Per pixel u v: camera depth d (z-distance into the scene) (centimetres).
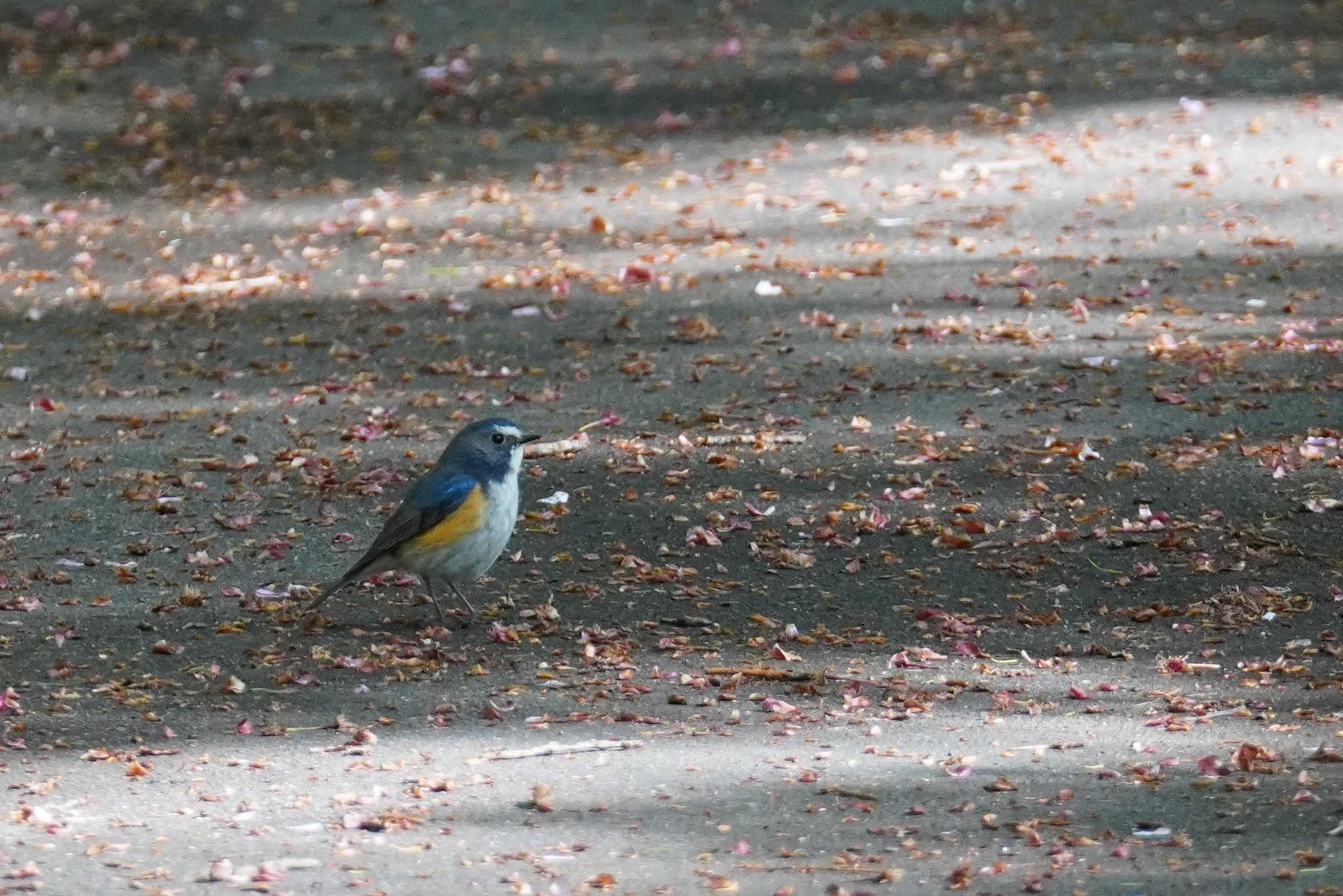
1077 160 2305
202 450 1458
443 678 1024
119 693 1009
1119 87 2619
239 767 899
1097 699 978
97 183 2353
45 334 1800
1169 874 748
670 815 829
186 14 3019
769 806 837
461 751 916
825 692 998
